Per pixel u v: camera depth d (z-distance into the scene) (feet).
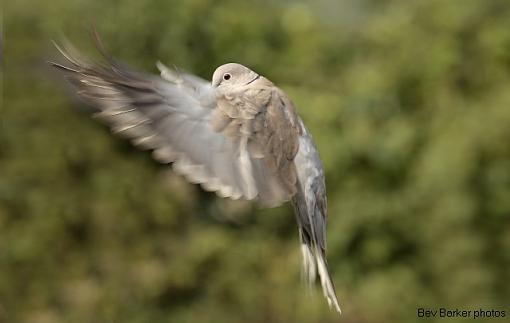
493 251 46.09
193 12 49.70
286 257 48.83
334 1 57.52
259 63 50.98
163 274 48.62
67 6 48.24
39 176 49.29
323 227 20.07
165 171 50.57
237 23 50.65
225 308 48.80
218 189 17.19
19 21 47.52
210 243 48.83
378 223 47.09
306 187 19.48
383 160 47.65
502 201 45.96
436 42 50.08
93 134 49.80
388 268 47.16
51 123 49.29
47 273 48.55
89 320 47.67
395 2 53.42
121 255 49.14
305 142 19.35
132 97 16.97
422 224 46.55
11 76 47.62
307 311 46.98
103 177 49.70
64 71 17.02
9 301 47.91
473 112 47.75
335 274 47.19
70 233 49.39
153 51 49.62
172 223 50.26
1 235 48.44
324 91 51.08
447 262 46.01
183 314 48.62
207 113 17.61
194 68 50.08
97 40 17.16
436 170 46.26
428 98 49.62
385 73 49.85
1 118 48.44
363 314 46.50
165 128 16.99
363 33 52.85
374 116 49.47
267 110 18.57
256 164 17.87
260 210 50.26
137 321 48.01
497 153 46.37
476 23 50.21
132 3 49.03
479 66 50.06
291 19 52.21
